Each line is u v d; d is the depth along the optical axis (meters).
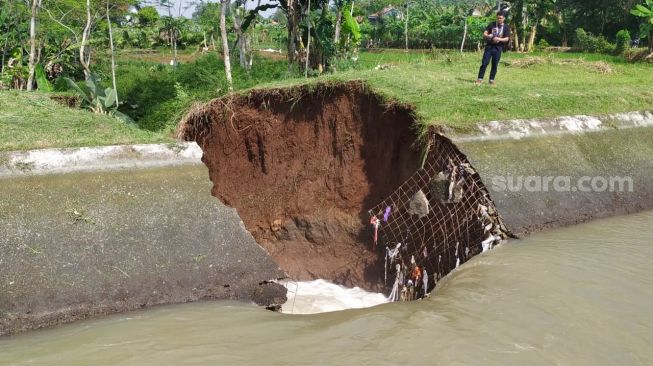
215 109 10.10
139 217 6.57
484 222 7.71
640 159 9.77
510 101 10.05
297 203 10.09
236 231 6.80
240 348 4.97
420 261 8.56
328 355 4.77
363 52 29.53
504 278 6.33
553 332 5.07
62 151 6.85
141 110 12.46
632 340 4.94
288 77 13.18
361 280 9.34
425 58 18.03
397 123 9.41
